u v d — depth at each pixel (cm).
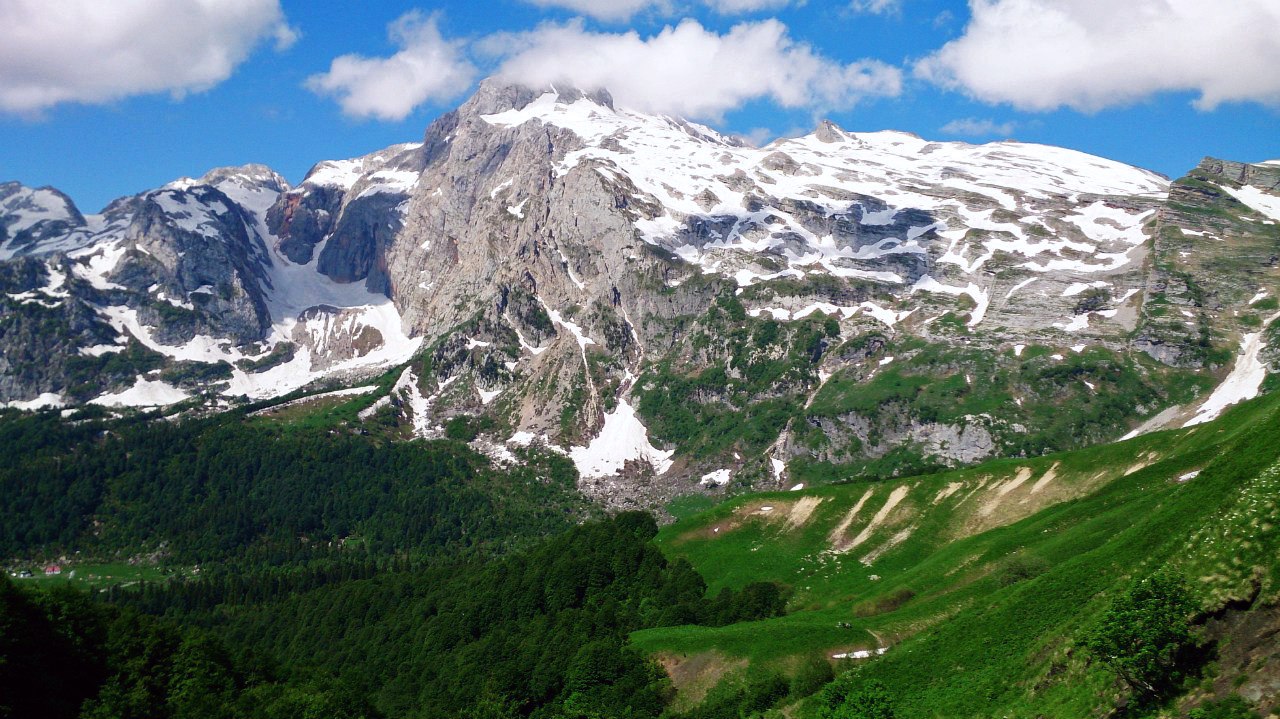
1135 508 14375
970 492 19638
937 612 14362
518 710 16675
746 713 13450
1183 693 7912
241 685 17075
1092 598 10862
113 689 14262
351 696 17250
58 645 14525
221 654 17575
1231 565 8350
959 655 11512
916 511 19862
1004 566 14875
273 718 14988
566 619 18750
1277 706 7206
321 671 19012
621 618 18312
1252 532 8481
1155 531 11262
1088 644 8988
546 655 17238
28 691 13400
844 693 11950
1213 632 8106
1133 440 18862
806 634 14700
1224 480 11000
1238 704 7438
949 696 10725
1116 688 8500
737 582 19175
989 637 11475
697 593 18850
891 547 19025
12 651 13300
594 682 15550
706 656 14975
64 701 13762
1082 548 13850
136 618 17112
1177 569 8844
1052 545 14638
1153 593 8412
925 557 18362
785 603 17700
